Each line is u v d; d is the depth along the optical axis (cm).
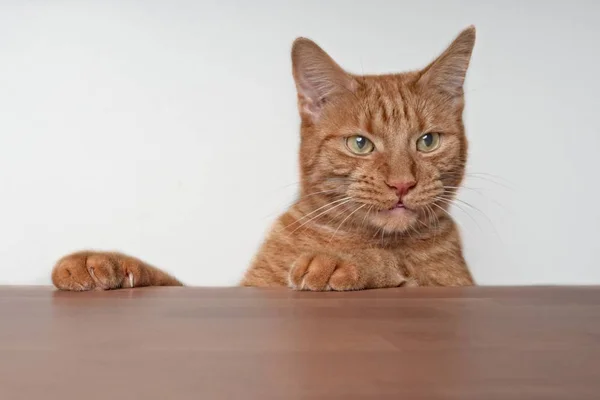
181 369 15
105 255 44
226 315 24
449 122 58
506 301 28
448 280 55
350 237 55
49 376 15
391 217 53
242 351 17
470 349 17
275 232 58
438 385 14
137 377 14
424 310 26
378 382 14
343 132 55
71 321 23
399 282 50
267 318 23
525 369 15
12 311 26
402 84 58
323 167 56
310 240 56
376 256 49
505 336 19
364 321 23
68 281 41
